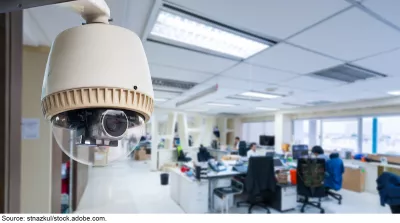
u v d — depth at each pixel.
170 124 8.03
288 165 4.80
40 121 2.31
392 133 5.35
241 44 1.96
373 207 4.21
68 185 3.51
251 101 5.52
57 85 0.34
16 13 1.50
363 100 5.20
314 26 1.58
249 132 10.52
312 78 3.07
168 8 1.38
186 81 3.29
